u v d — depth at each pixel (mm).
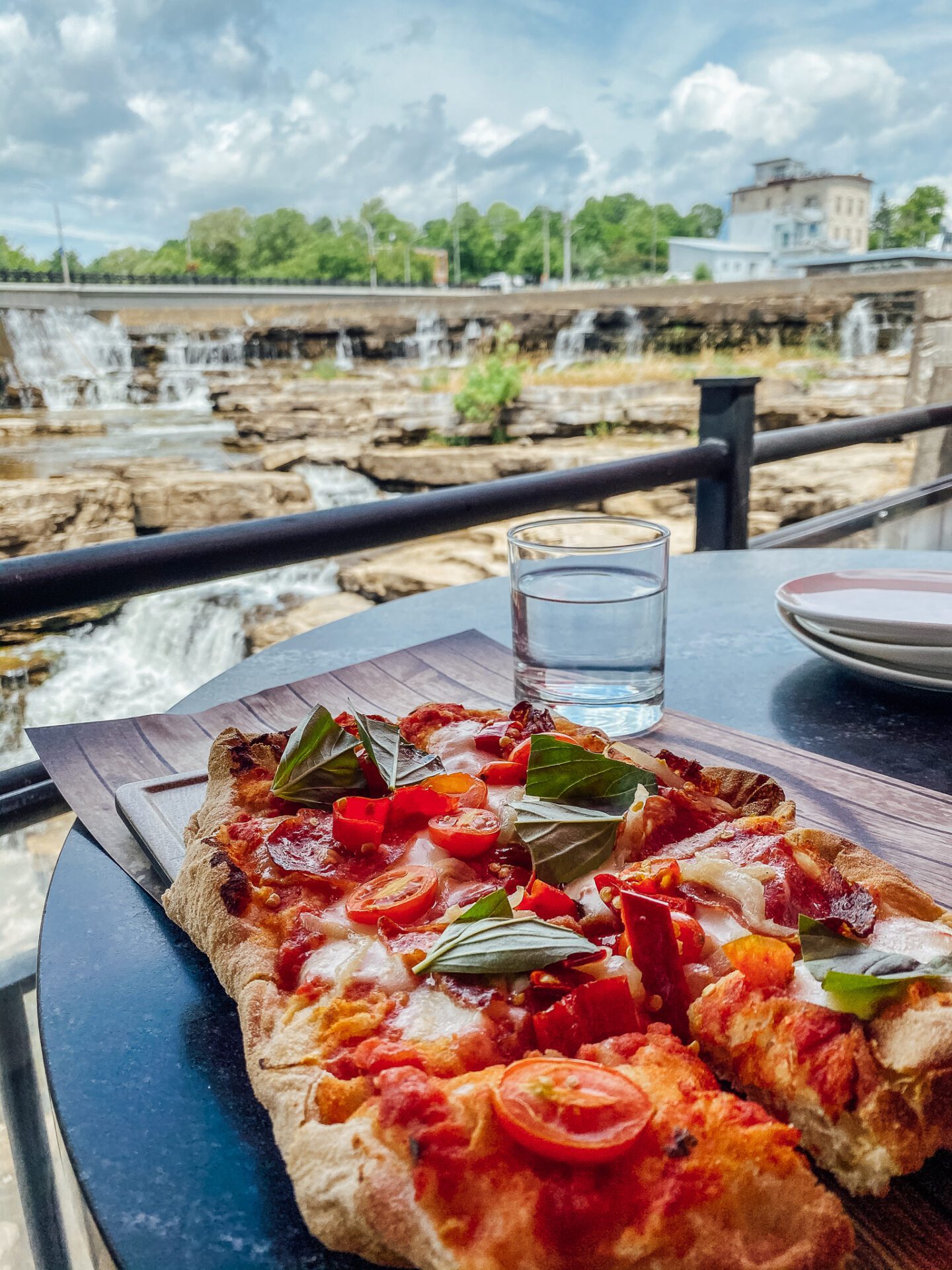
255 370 29141
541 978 525
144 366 30109
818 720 1086
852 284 23281
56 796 1266
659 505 14281
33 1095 1270
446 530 1795
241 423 22781
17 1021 1241
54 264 63844
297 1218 466
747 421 2404
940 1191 474
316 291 39344
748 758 976
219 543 1470
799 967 539
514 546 1023
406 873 649
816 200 69125
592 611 1000
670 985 538
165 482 17062
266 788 789
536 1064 456
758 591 1572
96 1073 566
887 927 576
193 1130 522
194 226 72938
